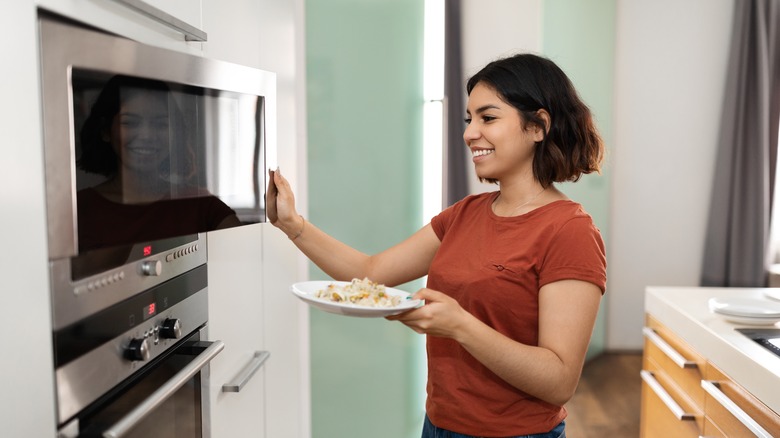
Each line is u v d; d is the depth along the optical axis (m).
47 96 0.82
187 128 1.10
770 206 4.21
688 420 2.03
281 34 1.82
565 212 1.21
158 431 1.16
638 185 4.46
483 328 1.08
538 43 3.69
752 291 2.38
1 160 0.74
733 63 4.12
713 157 4.38
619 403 3.52
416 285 2.77
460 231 1.36
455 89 3.60
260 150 1.31
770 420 1.50
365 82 2.36
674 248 4.48
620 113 4.42
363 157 2.38
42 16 0.81
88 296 0.92
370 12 2.37
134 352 1.03
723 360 1.77
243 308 1.54
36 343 0.81
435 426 1.33
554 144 1.26
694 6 4.29
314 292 1.20
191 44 1.26
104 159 0.92
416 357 2.80
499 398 1.23
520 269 1.20
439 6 2.72
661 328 2.31
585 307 1.15
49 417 0.84
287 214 1.42
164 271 1.15
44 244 0.82
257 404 1.66
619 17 4.34
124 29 1.01
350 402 2.38
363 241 2.42
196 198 1.13
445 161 2.64
